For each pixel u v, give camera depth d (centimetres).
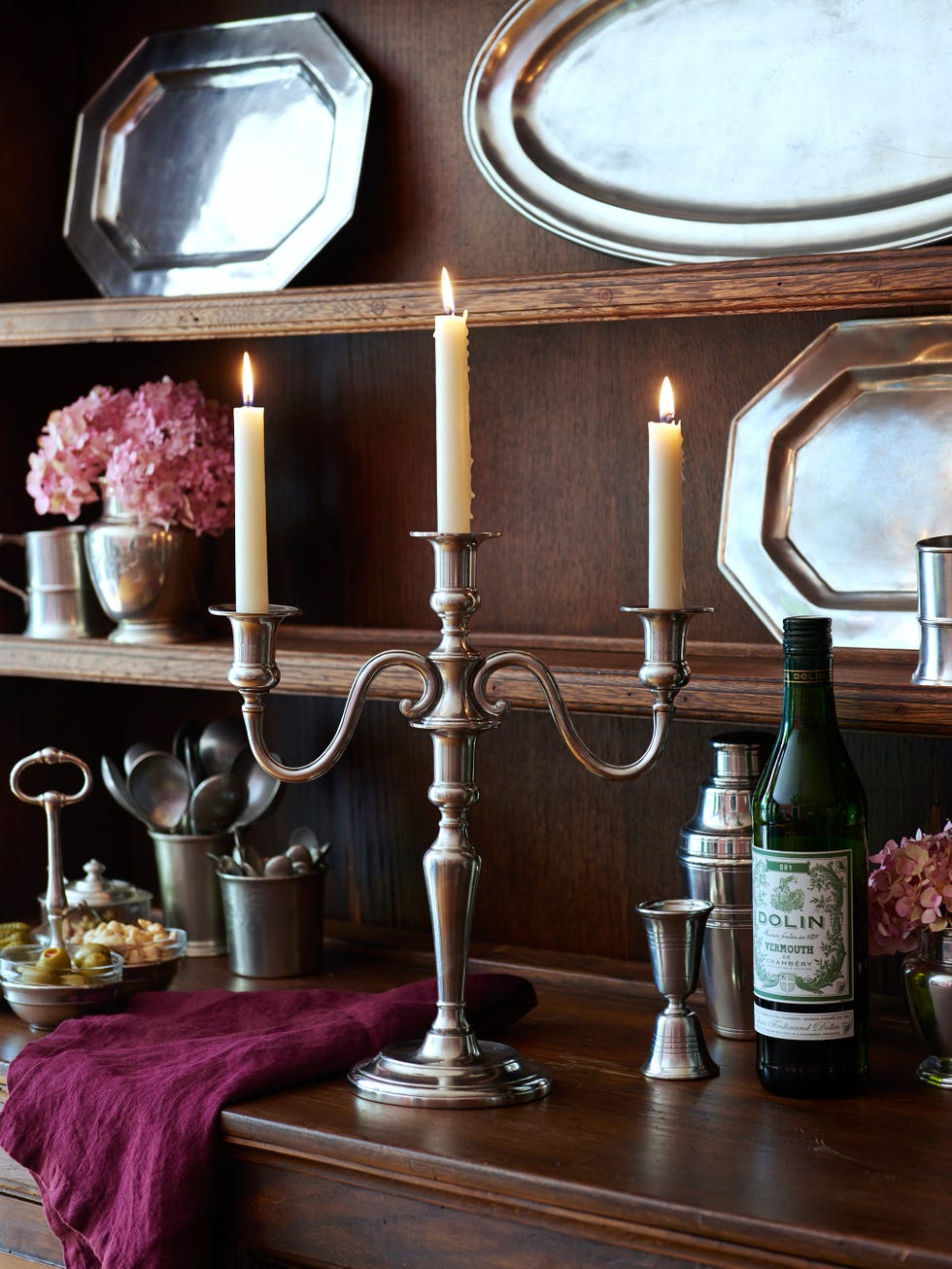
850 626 128
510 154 140
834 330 130
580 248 146
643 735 148
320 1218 106
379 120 156
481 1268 99
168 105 162
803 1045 110
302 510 165
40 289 170
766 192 130
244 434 105
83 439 156
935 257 113
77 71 174
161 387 157
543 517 151
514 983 128
